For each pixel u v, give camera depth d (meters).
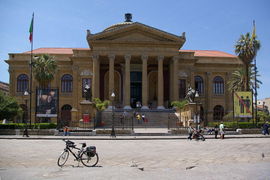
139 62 59.22
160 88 51.69
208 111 59.81
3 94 41.41
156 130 38.03
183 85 56.88
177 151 19.20
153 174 11.55
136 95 59.16
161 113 47.34
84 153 13.63
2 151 19.14
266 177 10.82
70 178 10.80
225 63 61.00
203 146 22.36
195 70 60.81
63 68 58.56
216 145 23.03
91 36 51.47
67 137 30.69
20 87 58.19
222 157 16.27
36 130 34.12
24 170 12.51
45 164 14.12
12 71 58.09
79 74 56.38
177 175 11.32
